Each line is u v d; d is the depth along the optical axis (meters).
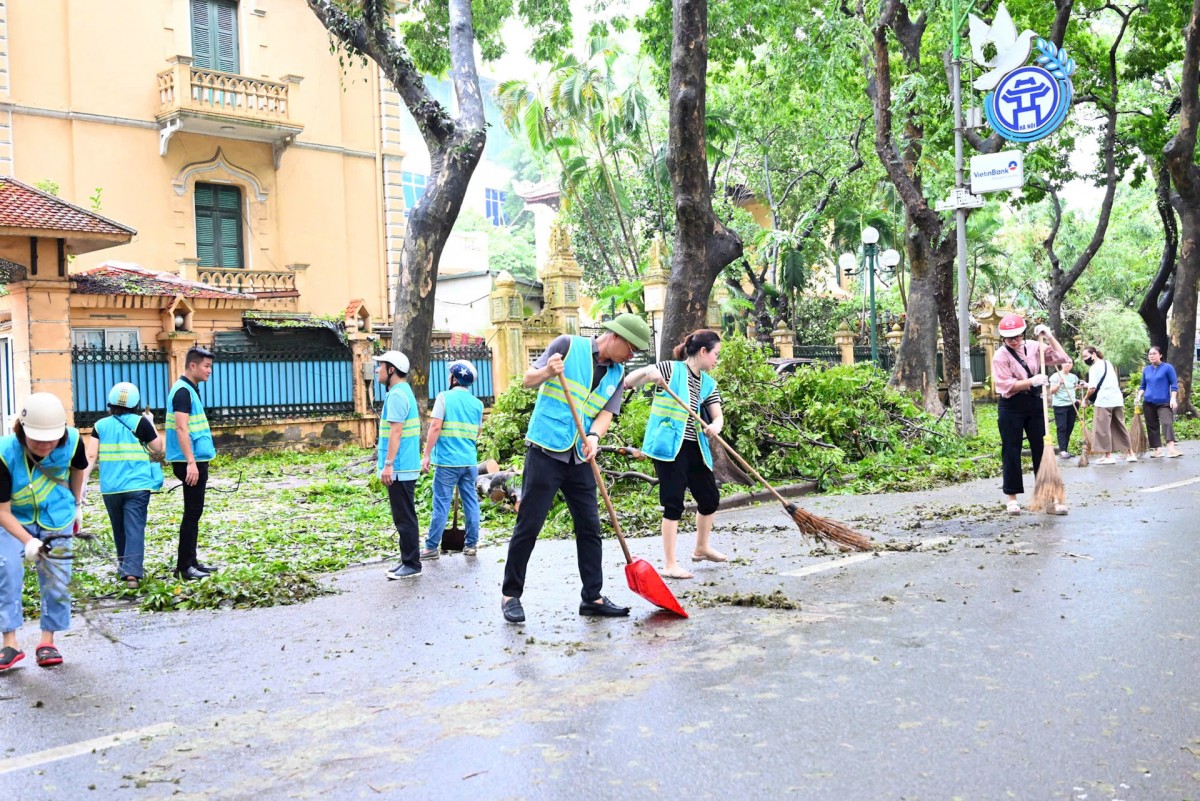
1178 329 24.72
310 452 22.16
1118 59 28.59
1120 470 14.41
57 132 23.97
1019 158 15.56
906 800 3.48
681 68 13.12
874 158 34.25
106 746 4.36
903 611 6.12
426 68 23.39
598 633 5.93
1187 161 23.28
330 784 3.83
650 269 23.20
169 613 7.21
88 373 19.20
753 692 4.68
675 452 7.50
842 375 15.77
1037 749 3.89
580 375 6.30
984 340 35.22
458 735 4.29
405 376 8.37
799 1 21.67
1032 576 6.99
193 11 26.08
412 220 16.92
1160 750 3.86
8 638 5.71
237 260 27.08
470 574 8.21
